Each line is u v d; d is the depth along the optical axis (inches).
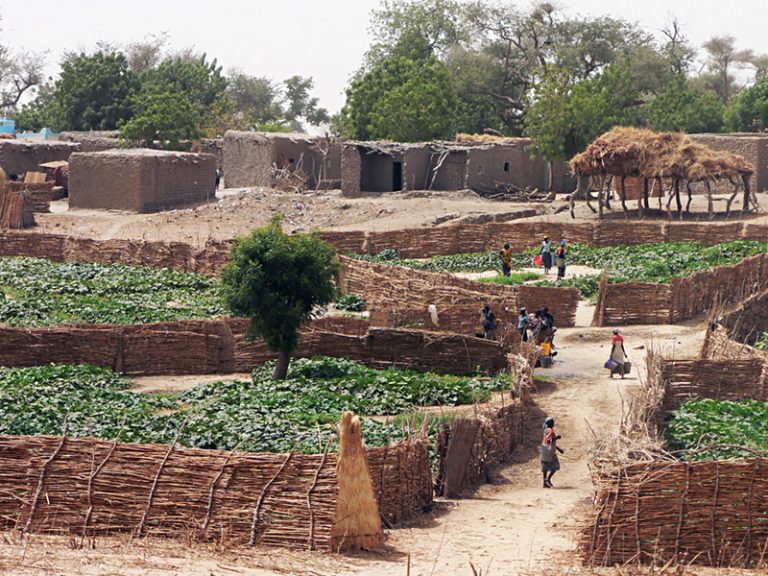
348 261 2153.1
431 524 863.7
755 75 5910.4
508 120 5083.7
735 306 1984.5
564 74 3371.1
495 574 676.7
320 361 1507.1
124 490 740.7
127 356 1542.8
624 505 714.2
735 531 706.8
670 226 2527.1
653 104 4808.1
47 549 650.8
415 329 1665.8
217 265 2322.8
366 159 3506.4
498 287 1914.4
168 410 1280.8
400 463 875.4
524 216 3019.2
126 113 5054.1
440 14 5305.1
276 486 733.3
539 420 1314.0
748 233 2445.9
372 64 5216.5
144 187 3181.6
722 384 1325.0
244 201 3233.3
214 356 1569.9
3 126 5260.8
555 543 788.0
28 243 2591.0
